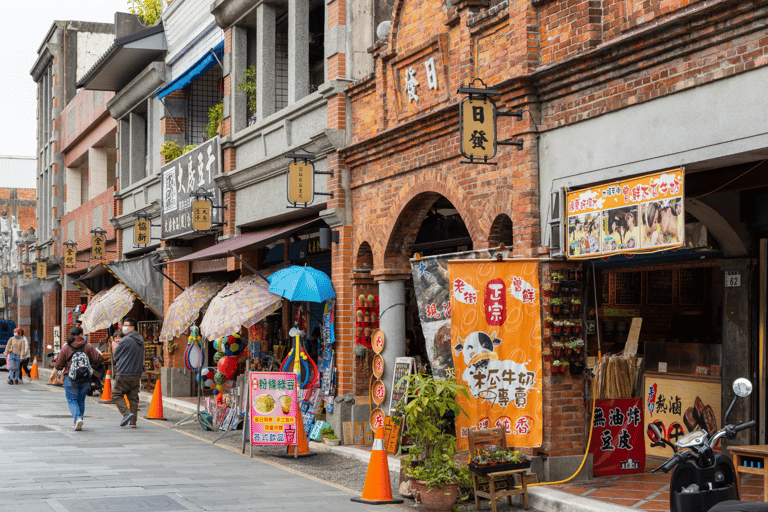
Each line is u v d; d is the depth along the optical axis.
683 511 6.22
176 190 20.44
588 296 9.92
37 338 41.81
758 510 5.28
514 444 9.05
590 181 8.54
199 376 15.56
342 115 13.20
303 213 15.12
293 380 12.11
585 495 8.35
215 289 17.03
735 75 6.95
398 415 9.03
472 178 10.21
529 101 9.23
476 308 9.24
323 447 12.66
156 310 21.45
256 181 16.48
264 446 13.03
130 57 22.66
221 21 17.97
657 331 11.99
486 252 9.75
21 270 43.66
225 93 18.17
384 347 12.36
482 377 9.19
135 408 15.16
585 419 9.30
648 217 7.79
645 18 7.84
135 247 24.81
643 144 7.89
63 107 37.06
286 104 16.86
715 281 11.41
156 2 23.80
